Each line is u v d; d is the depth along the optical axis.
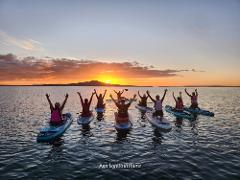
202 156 13.69
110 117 27.66
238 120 26.45
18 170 11.66
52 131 17.44
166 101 56.59
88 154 14.04
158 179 10.59
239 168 11.84
